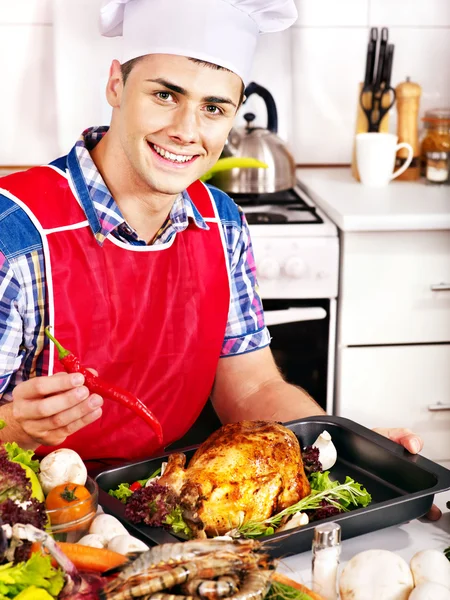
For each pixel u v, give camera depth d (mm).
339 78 3104
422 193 2754
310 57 3074
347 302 2568
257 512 1183
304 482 1254
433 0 3059
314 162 3172
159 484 1164
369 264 2541
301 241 2506
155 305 1557
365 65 3049
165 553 862
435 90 3143
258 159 2775
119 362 1538
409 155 2846
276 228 2498
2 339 1436
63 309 1477
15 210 1448
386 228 2482
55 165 1525
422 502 1214
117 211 1489
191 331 1593
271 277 2508
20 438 1254
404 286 2572
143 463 1292
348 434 1423
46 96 2992
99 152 1529
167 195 1491
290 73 3043
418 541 1197
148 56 1379
